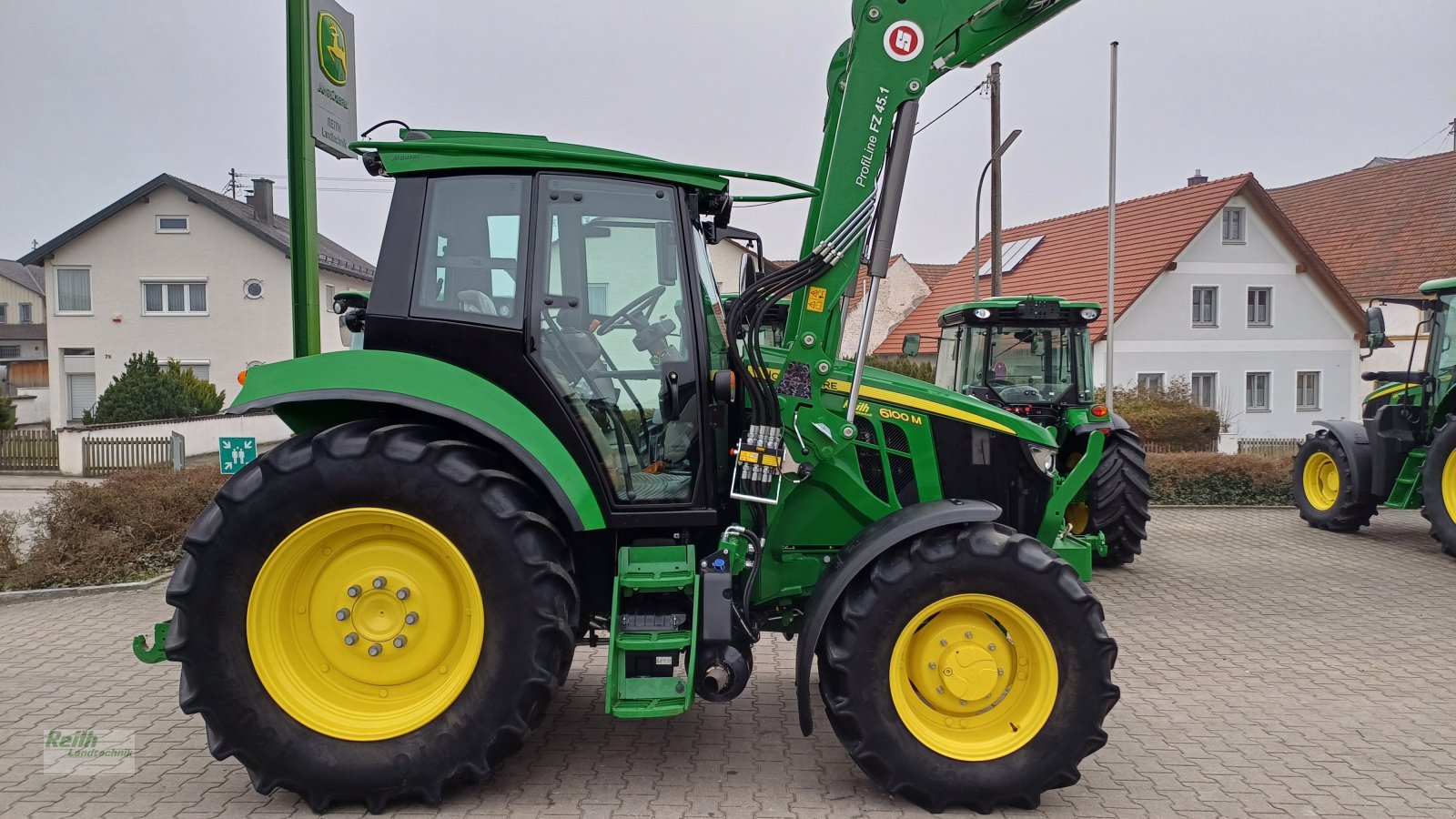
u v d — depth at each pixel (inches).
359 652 126.2
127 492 290.2
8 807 124.6
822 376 140.9
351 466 121.1
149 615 228.8
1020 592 126.3
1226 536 364.2
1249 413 944.9
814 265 138.9
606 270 135.4
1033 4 137.2
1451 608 248.5
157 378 828.0
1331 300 949.8
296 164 273.7
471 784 132.9
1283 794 133.1
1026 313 332.8
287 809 124.6
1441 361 332.8
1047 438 159.2
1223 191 918.4
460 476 121.6
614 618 127.0
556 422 131.4
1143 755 147.5
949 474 156.1
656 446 136.4
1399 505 334.6
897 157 137.8
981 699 130.0
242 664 120.5
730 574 129.5
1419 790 134.3
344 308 164.4
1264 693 178.4
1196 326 927.7
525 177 133.1
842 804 128.2
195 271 1037.8
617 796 129.4
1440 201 1026.1
